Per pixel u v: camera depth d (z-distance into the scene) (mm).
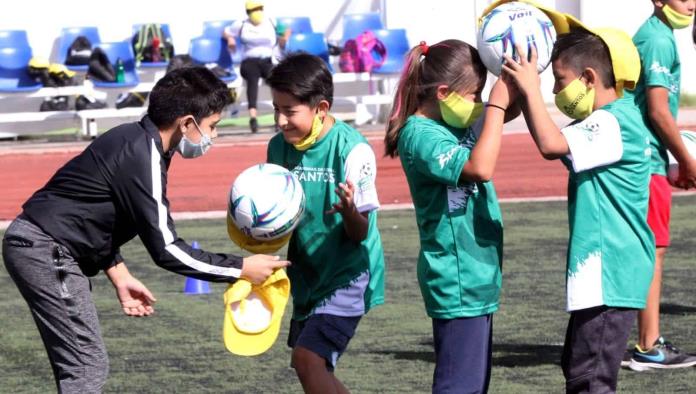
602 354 8922
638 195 8945
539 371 12125
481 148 8281
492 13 8703
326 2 44125
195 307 15844
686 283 16453
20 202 27359
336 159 9086
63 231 9070
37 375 12578
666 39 11789
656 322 12289
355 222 8789
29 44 41562
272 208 8852
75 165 9109
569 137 8617
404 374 12148
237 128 41906
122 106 39156
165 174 9102
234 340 8844
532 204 25047
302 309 9422
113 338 14086
